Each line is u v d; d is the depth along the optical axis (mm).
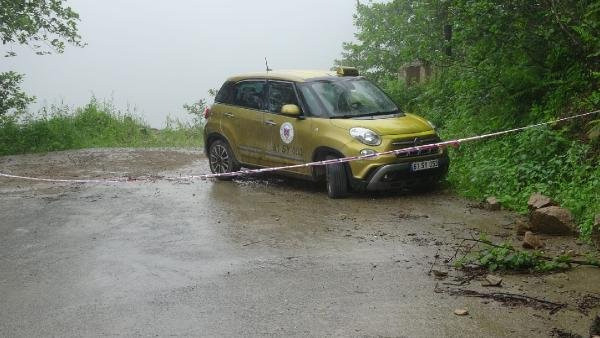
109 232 8164
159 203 9852
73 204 9930
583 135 9344
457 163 10906
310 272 6375
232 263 6746
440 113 13688
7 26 17719
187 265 6730
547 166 9195
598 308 5289
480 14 10062
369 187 9469
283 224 8328
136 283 6215
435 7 12867
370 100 10586
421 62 15898
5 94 18828
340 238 7586
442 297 5605
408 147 9570
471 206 9008
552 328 4934
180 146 18750
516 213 8500
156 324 5223
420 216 8539
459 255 6785
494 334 4855
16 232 8273
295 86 10602
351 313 5312
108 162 14984
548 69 10492
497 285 5836
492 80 11250
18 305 5719
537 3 9750
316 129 10016
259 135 11023
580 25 9523
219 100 11969
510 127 10805
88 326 5219
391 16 17406
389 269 6391
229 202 9797
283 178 11758
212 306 5562
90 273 6547
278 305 5535
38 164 15000
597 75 9055
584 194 8102
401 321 5125
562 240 7195
